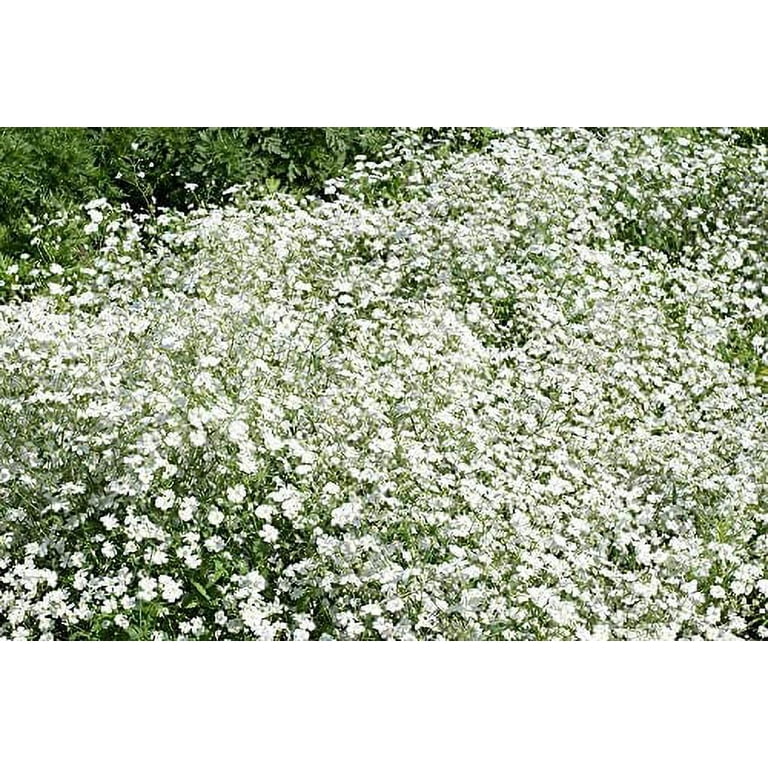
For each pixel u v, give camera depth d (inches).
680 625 50.8
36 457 51.9
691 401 61.2
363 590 49.8
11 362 54.3
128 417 51.8
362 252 67.8
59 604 49.3
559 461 55.6
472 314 62.4
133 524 49.9
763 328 67.9
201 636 49.3
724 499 55.6
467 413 56.1
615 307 64.4
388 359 58.5
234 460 51.8
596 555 52.6
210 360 52.9
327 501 51.5
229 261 63.3
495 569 50.5
